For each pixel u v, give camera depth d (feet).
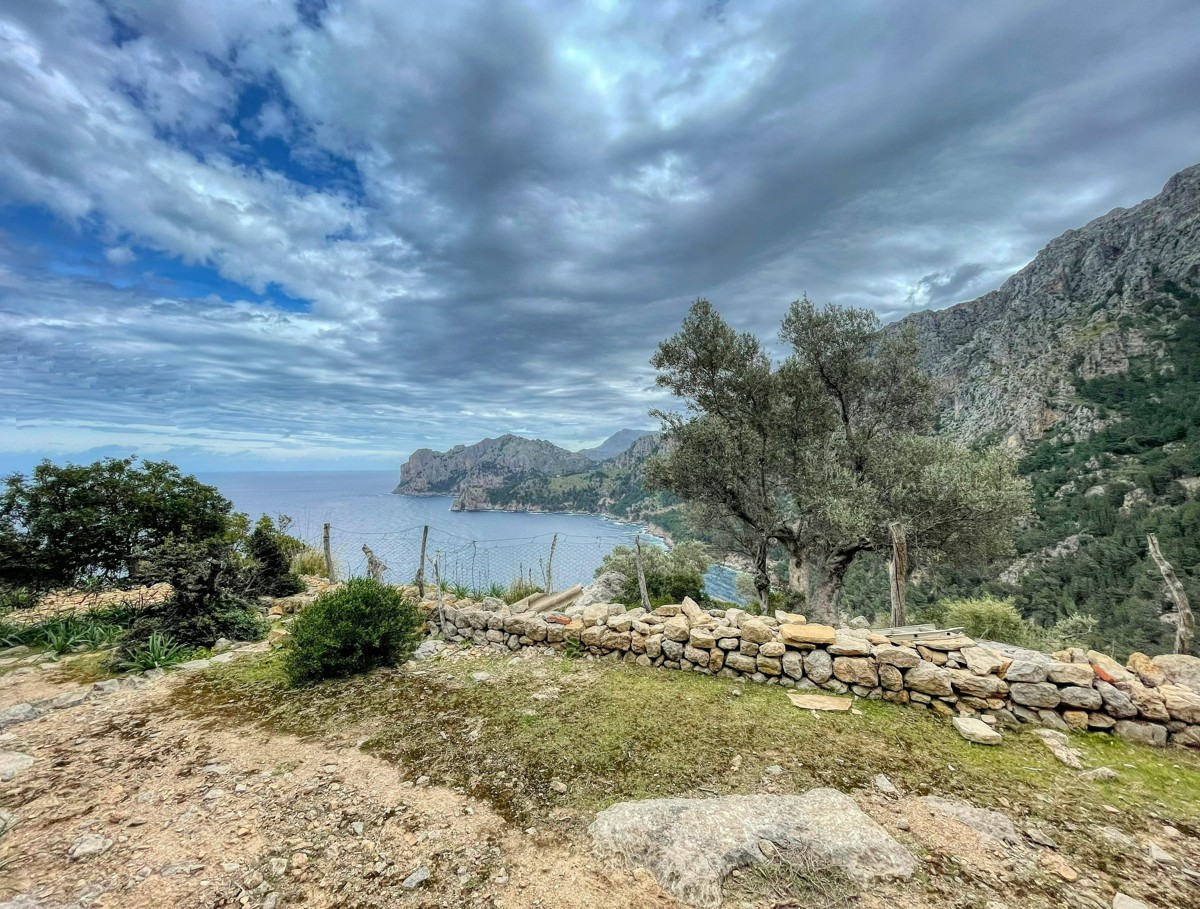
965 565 44.24
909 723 16.08
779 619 22.53
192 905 8.95
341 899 9.13
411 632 23.98
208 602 25.95
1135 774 13.12
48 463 27.71
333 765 13.96
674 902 8.91
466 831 11.03
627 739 15.05
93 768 13.80
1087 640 49.67
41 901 8.93
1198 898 8.90
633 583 41.73
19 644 25.45
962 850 10.15
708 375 51.75
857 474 45.88
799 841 9.96
